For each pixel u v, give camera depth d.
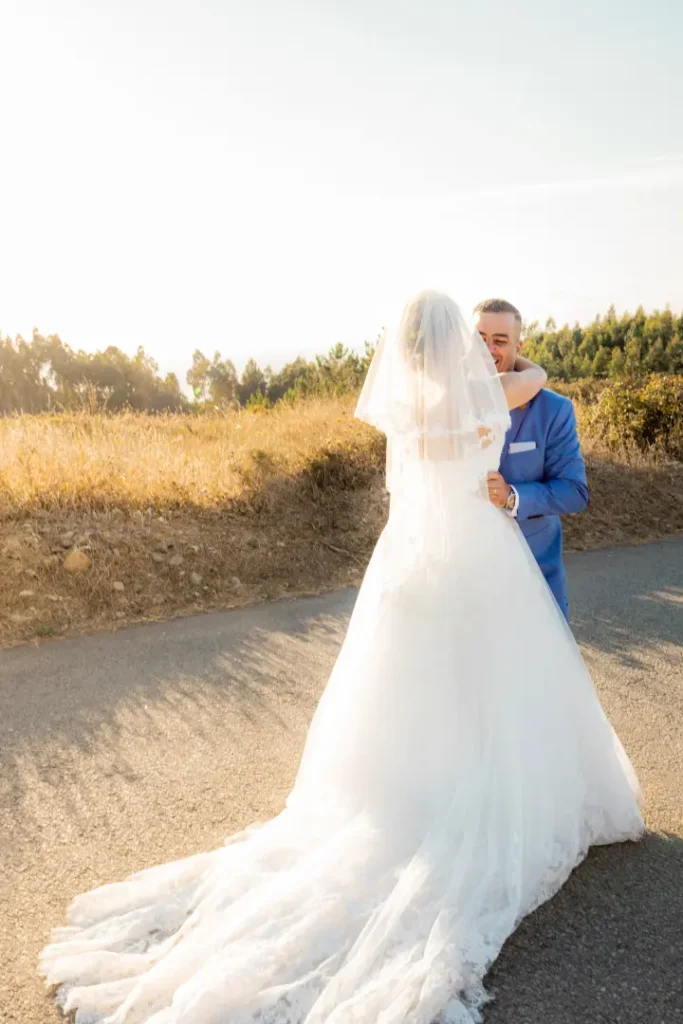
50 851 3.08
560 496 3.05
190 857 2.89
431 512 2.82
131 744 3.96
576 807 2.92
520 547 2.96
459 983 2.27
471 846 2.58
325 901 2.44
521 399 3.10
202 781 3.62
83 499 7.14
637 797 3.30
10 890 2.84
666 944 2.57
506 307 3.18
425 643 2.76
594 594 6.79
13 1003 2.31
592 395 14.93
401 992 2.18
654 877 2.92
